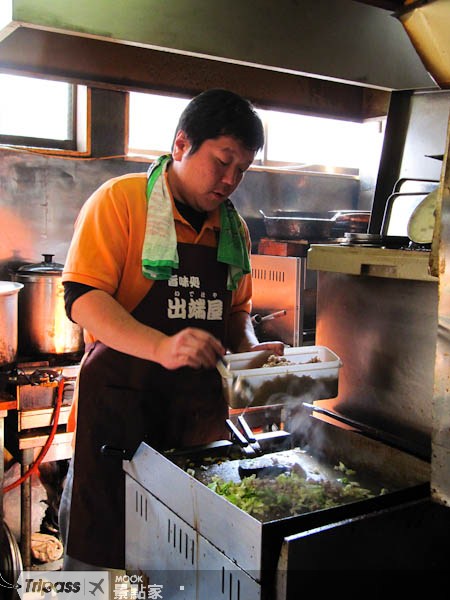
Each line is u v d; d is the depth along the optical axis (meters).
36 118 3.12
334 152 4.15
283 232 3.20
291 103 2.56
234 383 1.41
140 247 1.59
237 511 1.04
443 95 2.23
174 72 2.32
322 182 3.99
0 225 2.98
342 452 1.51
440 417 1.05
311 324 3.11
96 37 1.33
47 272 2.72
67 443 2.68
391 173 2.41
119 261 1.57
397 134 2.40
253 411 2.55
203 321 1.69
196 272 1.67
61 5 1.25
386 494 1.14
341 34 1.64
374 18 1.68
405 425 1.51
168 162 1.65
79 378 1.65
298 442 1.63
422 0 1.18
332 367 1.54
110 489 1.60
